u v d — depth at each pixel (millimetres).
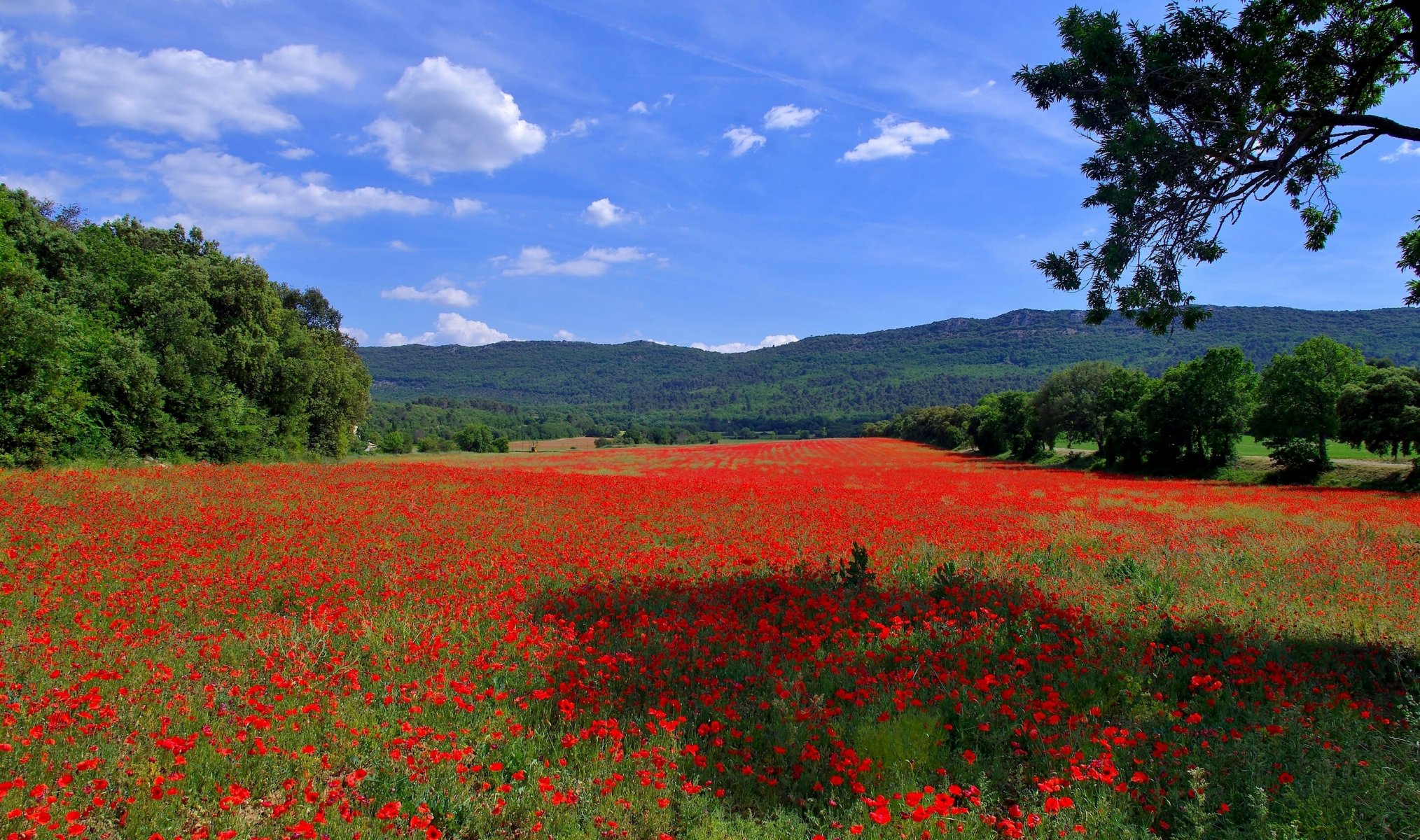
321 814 3625
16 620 7082
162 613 7695
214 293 35188
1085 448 84812
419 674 6133
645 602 8820
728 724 5344
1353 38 7824
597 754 4805
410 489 22375
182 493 17875
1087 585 10086
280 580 9078
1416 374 34281
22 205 29641
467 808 4121
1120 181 7504
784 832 4016
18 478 18203
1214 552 12797
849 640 7391
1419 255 7949
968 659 6734
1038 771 4676
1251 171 7695
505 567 10477
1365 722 5137
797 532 15383
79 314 28859
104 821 3842
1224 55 7750
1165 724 5363
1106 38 7590
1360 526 16438
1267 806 4051
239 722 4887
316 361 43719
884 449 106188
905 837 3736
